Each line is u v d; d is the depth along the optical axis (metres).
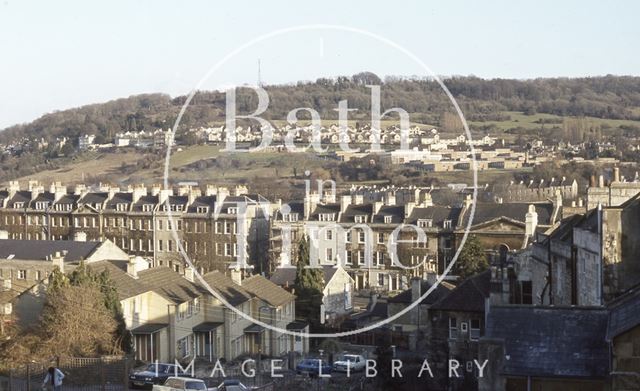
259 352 81.31
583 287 45.59
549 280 54.34
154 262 164.88
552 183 189.38
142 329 78.31
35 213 181.25
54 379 53.06
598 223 42.44
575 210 85.19
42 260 98.19
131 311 79.12
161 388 52.41
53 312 70.50
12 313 78.12
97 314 70.75
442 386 64.56
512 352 31.73
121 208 171.38
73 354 66.88
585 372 30.61
